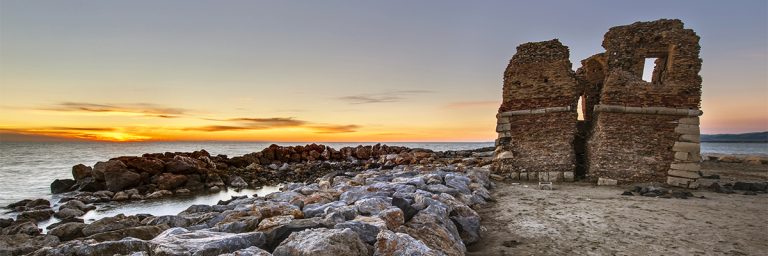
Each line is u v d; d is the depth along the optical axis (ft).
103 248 19.98
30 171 128.77
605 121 55.01
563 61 57.98
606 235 29.43
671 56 53.78
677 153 52.03
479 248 27.12
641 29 56.08
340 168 115.34
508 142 61.93
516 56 61.36
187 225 32.45
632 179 53.47
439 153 131.64
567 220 33.88
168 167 85.46
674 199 42.93
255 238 21.34
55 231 31.09
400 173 59.11
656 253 25.54
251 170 108.99
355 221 24.29
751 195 45.83
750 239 28.25
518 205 40.45
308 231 20.95
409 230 24.22
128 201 67.82
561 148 57.57
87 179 80.48
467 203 38.99
